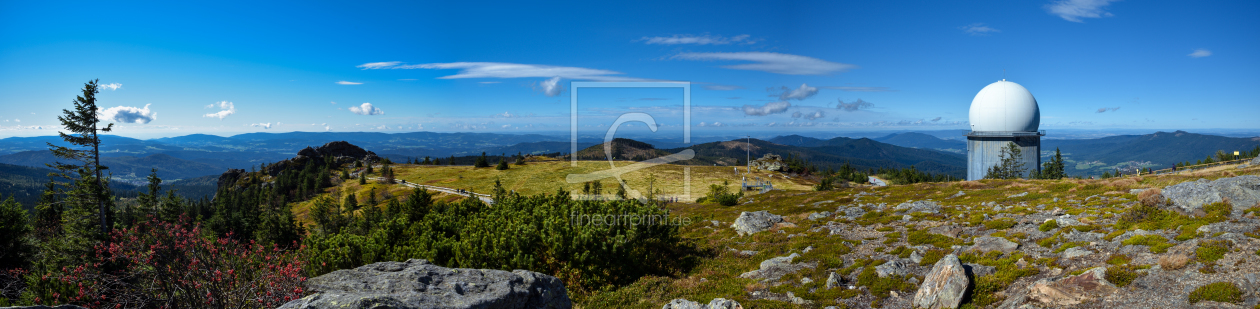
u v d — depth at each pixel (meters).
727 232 33.72
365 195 134.75
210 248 12.91
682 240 31.50
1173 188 21.59
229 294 12.83
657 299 19.69
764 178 124.94
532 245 22.39
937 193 46.69
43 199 56.00
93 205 52.59
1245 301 11.27
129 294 12.59
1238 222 16.66
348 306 10.34
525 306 13.48
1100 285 13.34
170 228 12.90
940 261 16.50
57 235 49.97
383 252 22.58
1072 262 16.36
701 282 21.78
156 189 74.31
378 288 12.68
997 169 105.31
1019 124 103.81
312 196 153.75
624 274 22.81
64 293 15.24
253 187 181.50
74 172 51.47
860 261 21.53
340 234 22.38
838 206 43.91
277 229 76.50
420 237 24.64
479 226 25.31
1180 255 13.94
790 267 22.33
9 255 34.97
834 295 17.78
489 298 12.45
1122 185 36.72
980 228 25.56
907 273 18.92
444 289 12.85
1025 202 34.34
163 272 12.15
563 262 22.00
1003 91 106.25
